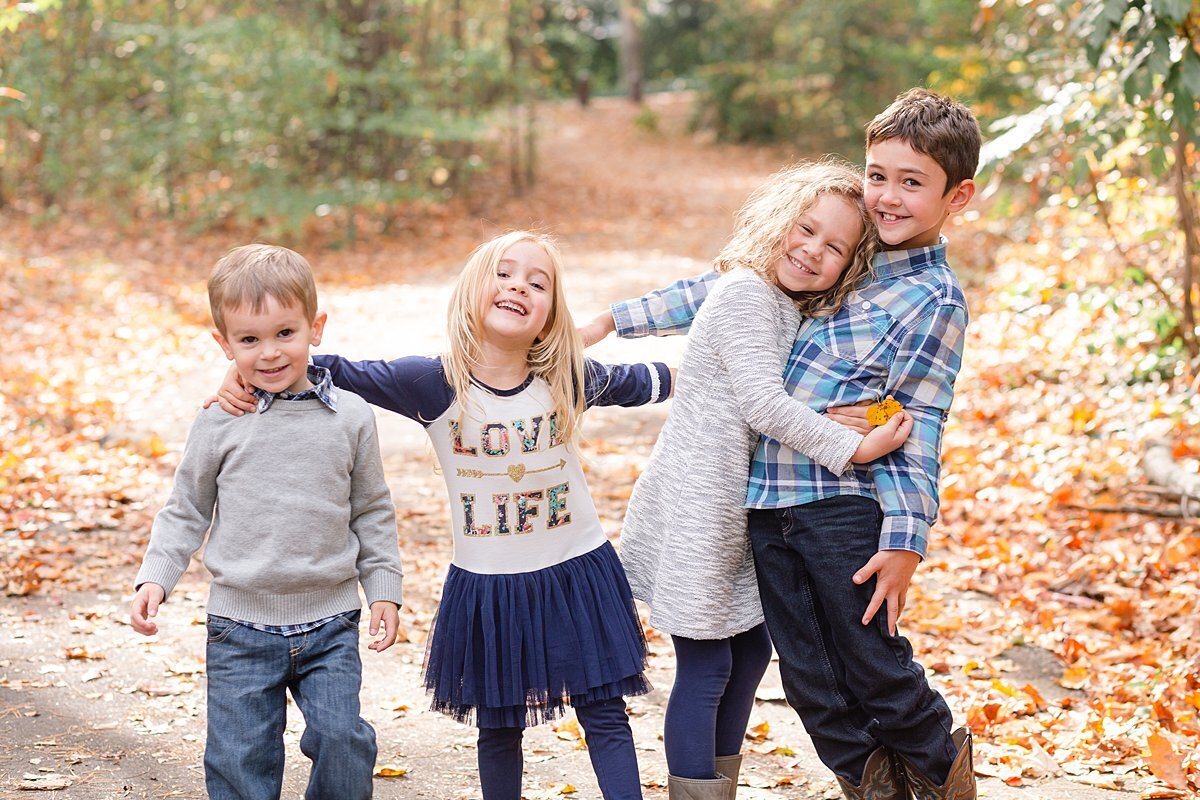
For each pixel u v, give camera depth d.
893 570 2.38
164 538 2.37
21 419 6.54
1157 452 5.28
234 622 2.37
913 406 2.47
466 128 14.62
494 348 2.52
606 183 20.42
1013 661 3.91
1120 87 5.23
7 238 12.12
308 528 2.38
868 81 23.95
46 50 13.52
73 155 13.86
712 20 28.80
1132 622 4.11
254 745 2.31
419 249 14.38
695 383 2.59
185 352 8.56
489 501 2.51
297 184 14.48
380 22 15.15
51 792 2.87
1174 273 6.88
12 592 4.25
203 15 15.24
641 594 2.67
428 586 4.59
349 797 2.31
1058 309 7.65
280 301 2.33
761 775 3.12
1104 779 3.05
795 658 2.51
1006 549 4.83
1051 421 6.20
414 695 3.61
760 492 2.51
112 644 3.87
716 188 20.70
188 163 14.80
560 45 30.06
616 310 2.85
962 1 17.16
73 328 8.82
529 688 2.47
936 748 2.46
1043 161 7.13
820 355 2.49
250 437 2.37
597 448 6.59
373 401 2.53
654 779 3.08
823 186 2.50
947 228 11.84
